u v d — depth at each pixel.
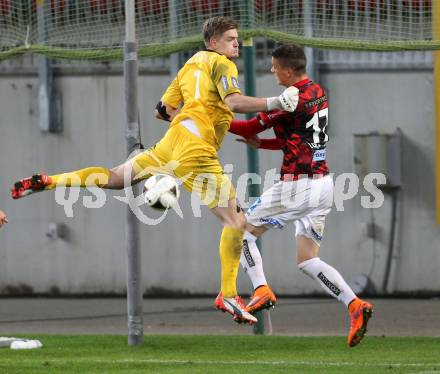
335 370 24.89
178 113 26.06
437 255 42.66
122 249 45.12
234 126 26.94
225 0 38.03
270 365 25.95
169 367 25.83
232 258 25.20
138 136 29.98
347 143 43.09
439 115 41.69
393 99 42.75
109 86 44.81
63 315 39.78
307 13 37.19
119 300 44.22
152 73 44.25
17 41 40.53
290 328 35.22
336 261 43.34
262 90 43.28
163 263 44.94
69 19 40.97
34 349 29.88
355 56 42.91
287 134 26.59
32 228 45.91
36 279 45.94
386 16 36.56
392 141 42.50
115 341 31.53
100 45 40.91
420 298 42.78
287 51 26.36
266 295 26.56
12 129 45.72
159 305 42.38
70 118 45.19
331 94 43.16
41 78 44.94
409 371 24.55
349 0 36.78
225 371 24.92
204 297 44.56
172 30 38.88
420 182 42.66
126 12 29.84
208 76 24.84
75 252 45.50
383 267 43.00
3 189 45.91
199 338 32.06
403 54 42.62
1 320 38.69
